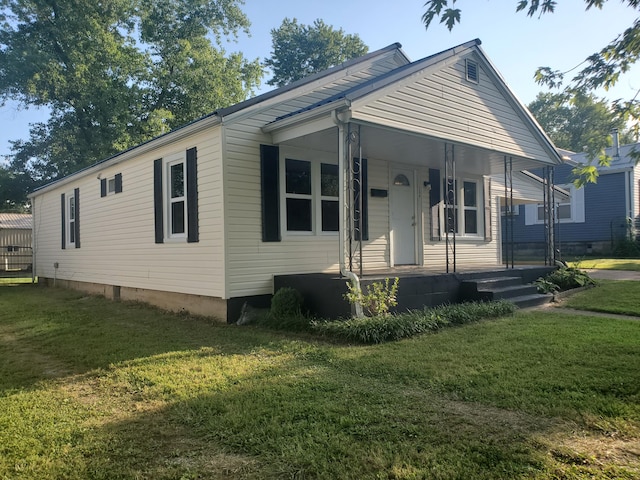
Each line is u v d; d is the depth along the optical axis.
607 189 19.98
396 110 7.20
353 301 6.43
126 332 7.00
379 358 4.96
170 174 8.98
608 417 3.25
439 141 8.24
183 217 8.67
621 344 5.28
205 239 7.87
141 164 9.89
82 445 3.08
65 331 7.23
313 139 7.84
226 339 6.28
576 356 4.80
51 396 4.18
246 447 2.98
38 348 6.18
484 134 9.04
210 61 24.56
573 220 20.98
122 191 10.72
